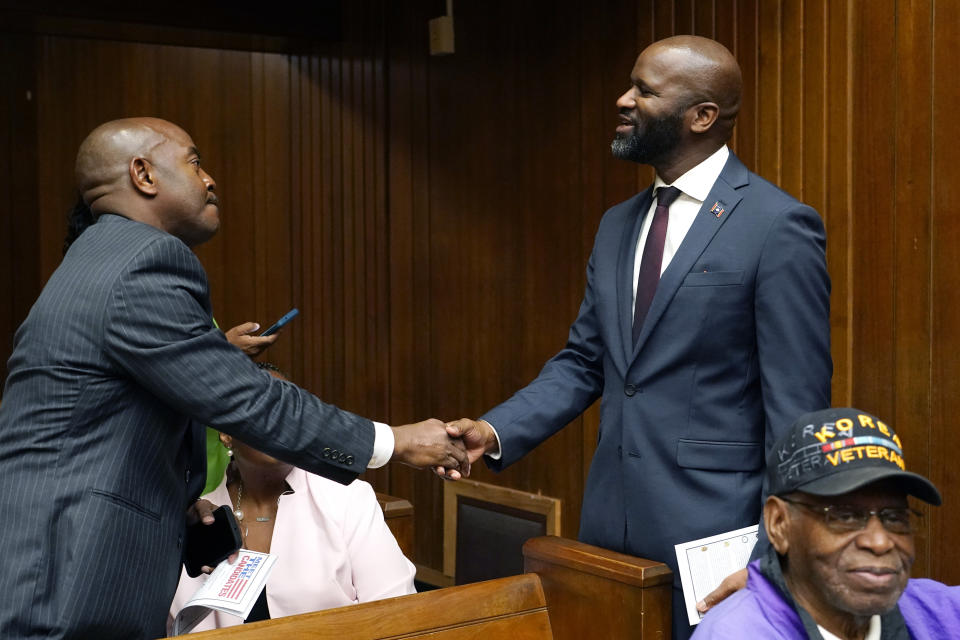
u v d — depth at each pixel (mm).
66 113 6059
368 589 2219
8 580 1615
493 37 4301
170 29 4855
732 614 1285
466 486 4496
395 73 4867
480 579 4418
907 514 1215
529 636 1771
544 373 2393
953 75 2701
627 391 2109
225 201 5883
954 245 2715
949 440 2738
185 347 1724
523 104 4164
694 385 2029
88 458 1682
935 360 2768
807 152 3070
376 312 5043
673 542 2010
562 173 4004
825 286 1991
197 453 1950
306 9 5090
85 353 1688
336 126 5273
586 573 2008
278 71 5699
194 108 5934
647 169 3633
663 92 2070
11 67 5934
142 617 1714
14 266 6004
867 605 1201
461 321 4535
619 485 2135
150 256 1730
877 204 2898
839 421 1243
